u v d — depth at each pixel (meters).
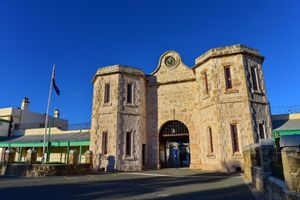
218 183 10.93
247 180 11.61
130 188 9.70
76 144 24.59
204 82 20.12
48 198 7.61
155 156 21.80
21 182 12.05
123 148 20.34
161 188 9.65
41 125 37.41
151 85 23.55
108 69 22.27
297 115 19.58
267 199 7.05
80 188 9.80
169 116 22.19
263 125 17.75
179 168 21.36
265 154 7.68
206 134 18.98
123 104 21.34
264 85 18.95
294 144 4.80
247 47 19.02
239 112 17.56
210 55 19.28
